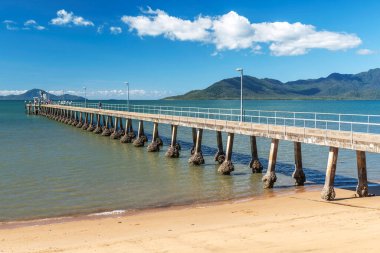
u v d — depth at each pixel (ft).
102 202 70.74
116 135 171.83
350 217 52.34
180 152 131.75
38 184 85.05
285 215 56.18
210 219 56.70
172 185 83.20
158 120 129.29
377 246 39.11
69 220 59.88
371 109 463.42
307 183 82.94
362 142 59.31
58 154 127.75
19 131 208.95
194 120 110.11
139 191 78.48
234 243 43.73
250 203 66.03
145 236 48.80
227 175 92.27
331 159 64.90
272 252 39.65
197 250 42.09
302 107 544.62
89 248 44.75
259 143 158.71
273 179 78.28
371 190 72.33
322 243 41.39
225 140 169.58
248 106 590.14
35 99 413.18
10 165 108.06
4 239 50.34
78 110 230.68
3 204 69.77
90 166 106.11
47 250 44.80
